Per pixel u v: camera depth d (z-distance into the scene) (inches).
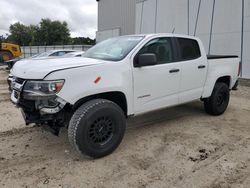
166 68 176.1
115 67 148.9
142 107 166.2
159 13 675.4
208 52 530.0
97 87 140.0
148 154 152.0
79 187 119.0
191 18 568.7
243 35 456.1
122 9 1214.3
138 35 181.6
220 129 195.2
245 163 141.3
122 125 152.5
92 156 142.6
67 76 131.3
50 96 128.2
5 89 378.6
